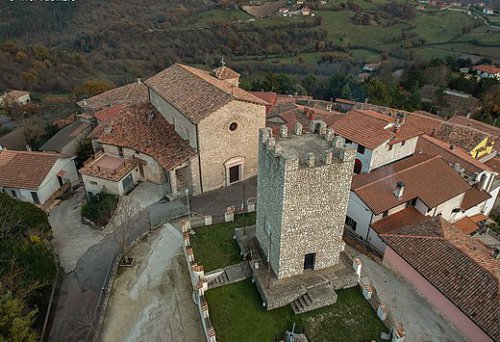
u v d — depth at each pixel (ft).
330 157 86.99
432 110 291.99
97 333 93.35
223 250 112.06
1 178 154.10
